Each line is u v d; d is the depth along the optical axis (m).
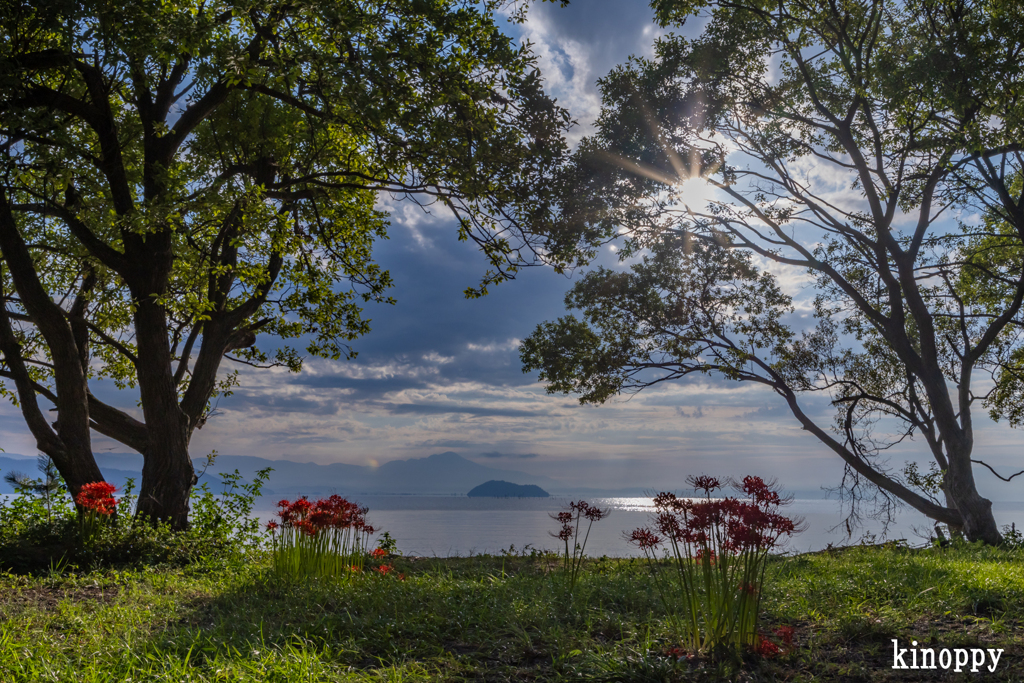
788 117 17.53
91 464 11.84
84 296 15.05
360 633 5.13
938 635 5.21
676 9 16.55
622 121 16.33
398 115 11.09
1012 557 12.05
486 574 8.80
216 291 14.81
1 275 11.58
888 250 17.45
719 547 4.83
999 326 17.69
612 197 15.91
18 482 11.37
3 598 6.94
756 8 16.33
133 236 12.29
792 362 19.27
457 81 11.55
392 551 12.39
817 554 13.46
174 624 5.58
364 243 17.27
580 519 7.49
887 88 14.45
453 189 12.49
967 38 13.95
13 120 10.39
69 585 7.96
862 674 4.37
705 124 16.78
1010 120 13.38
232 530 12.30
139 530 10.62
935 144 15.17
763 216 17.81
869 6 15.87
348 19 10.35
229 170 14.94
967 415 18.11
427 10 11.21
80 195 13.39
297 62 10.81
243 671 4.05
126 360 18.08
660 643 4.86
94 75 11.94
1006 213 18.16
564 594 6.52
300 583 7.54
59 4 9.45
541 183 12.91
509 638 5.14
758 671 4.35
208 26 9.88
